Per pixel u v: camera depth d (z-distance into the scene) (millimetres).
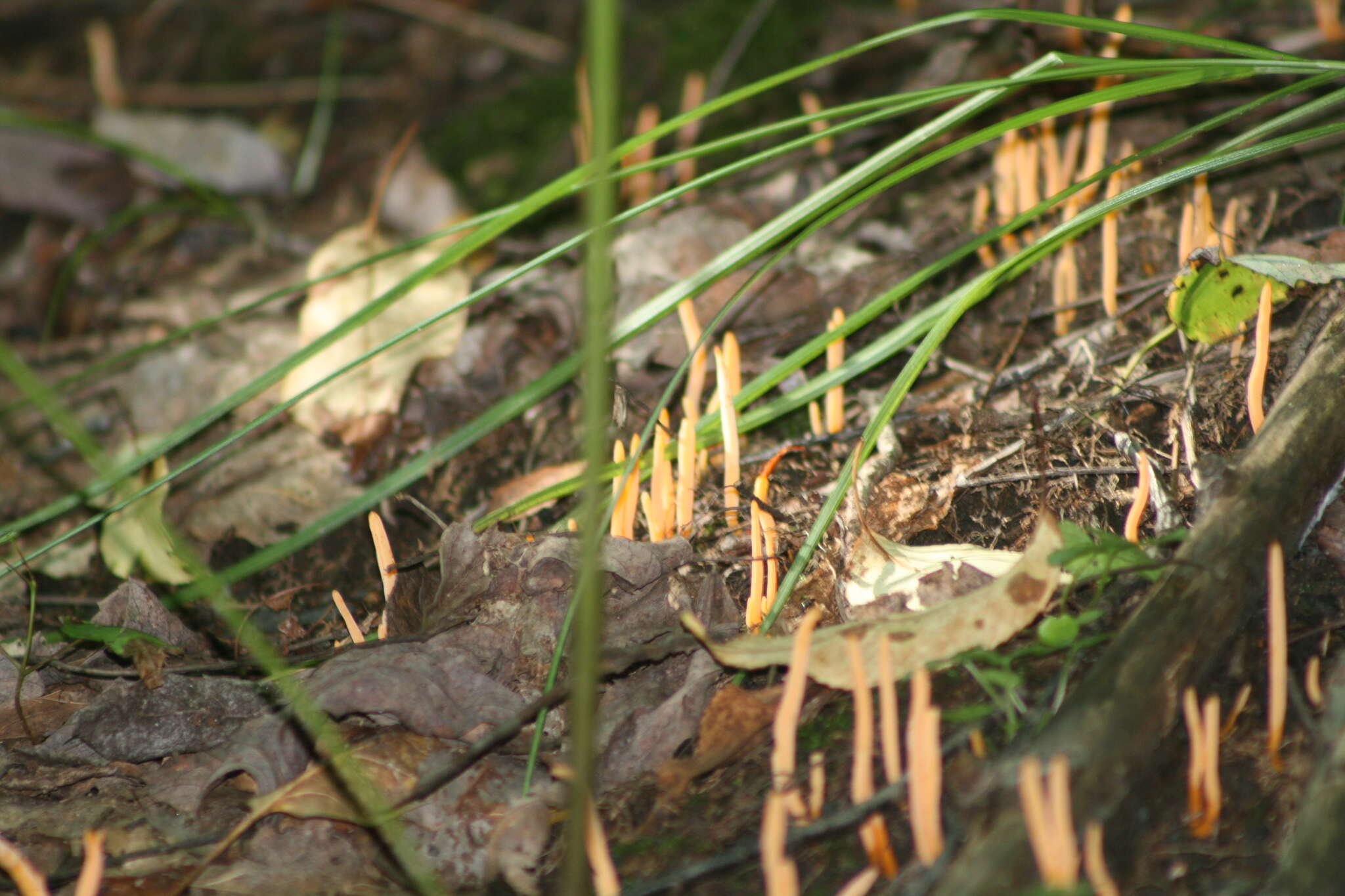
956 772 1340
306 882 1365
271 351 1649
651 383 1556
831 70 2078
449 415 1579
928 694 1296
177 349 1667
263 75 2658
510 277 1443
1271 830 1321
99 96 2568
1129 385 1460
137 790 1400
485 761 1384
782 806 1287
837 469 1480
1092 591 1383
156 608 1451
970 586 1389
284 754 1388
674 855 1351
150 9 2912
